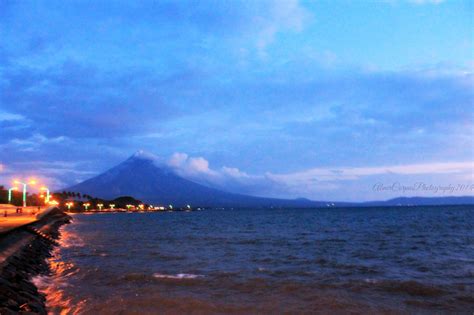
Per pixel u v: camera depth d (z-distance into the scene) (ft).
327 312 58.29
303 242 157.28
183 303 62.08
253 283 75.77
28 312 48.65
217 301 63.46
